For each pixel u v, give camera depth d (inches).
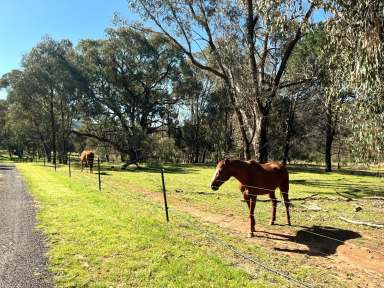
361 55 340.2
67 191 628.7
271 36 786.8
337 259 303.9
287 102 1551.4
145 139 1760.6
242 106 859.4
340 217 463.5
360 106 376.8
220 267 263.6
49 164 1760.6
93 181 851.4
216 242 333.1
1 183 773.3
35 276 244.7
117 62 1943.9
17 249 297.7
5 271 253.0
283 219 454.3
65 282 235.5
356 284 252.7
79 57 1893.5
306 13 495.8
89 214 425.4
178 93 2143.2
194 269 259.0
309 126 1745.8
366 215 494.9
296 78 969.5
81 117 2021.4
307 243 348.2
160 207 504.7
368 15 330.0
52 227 364.5
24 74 1888.5
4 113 3090.6
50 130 2193.7
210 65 995.9
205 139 2440.9
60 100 1971.0
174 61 2009.1
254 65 823.1
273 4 480.4
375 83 345.1
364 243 353.7
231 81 856.9
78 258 277.3
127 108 1982.0
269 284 241.0
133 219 401.4
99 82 1934.1
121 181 908.0
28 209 459.8
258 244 339.9
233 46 832.9
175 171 1397.6
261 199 614.2
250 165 386.0
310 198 655.8
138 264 265.9
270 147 1828.2
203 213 478.0
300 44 903.1
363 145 405.1
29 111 2089.1
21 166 1498.5
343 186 922.7
